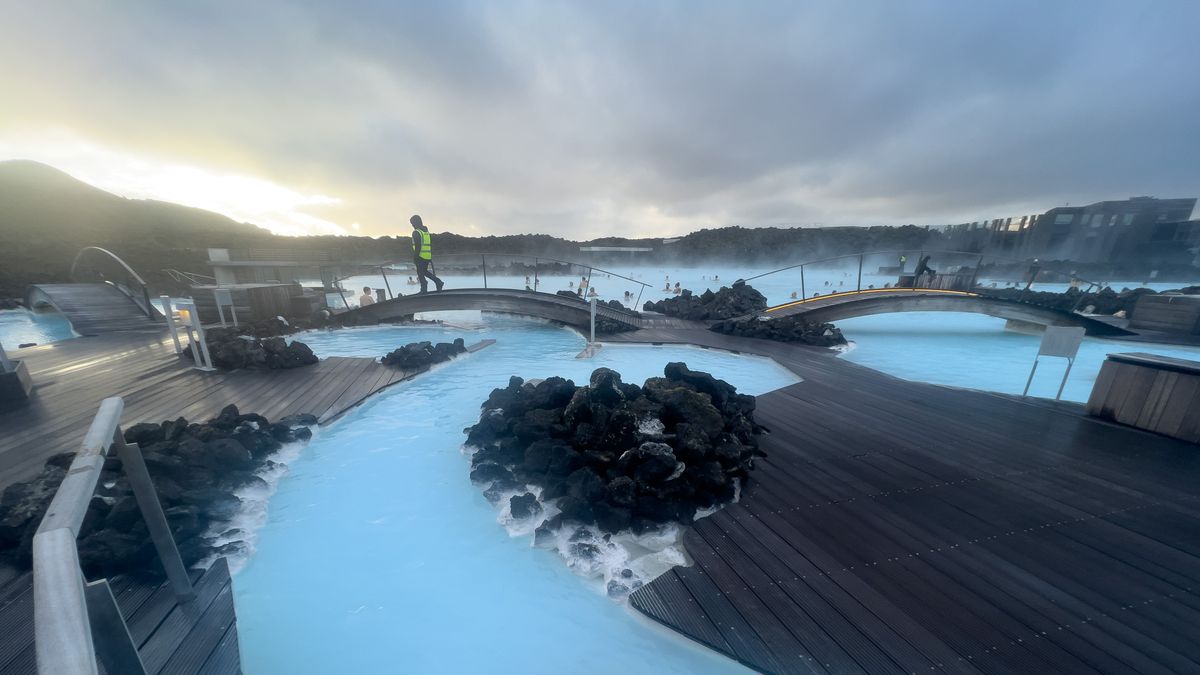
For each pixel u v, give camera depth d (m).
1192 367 6.30
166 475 4.78
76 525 1.57
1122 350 14.21
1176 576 3.74
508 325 18.12
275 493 5.27
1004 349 14.49
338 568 4.03
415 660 3.16
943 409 7.89
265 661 3.12
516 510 4.66
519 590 3.79
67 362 10.58
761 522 4.46
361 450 6.46
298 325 16.23
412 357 10.76
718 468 4.95
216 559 3.94
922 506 4.77
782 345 13.82
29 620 3.17
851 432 6.80
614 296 31.08
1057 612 3.34
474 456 6.03
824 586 3.59
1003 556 3.98
